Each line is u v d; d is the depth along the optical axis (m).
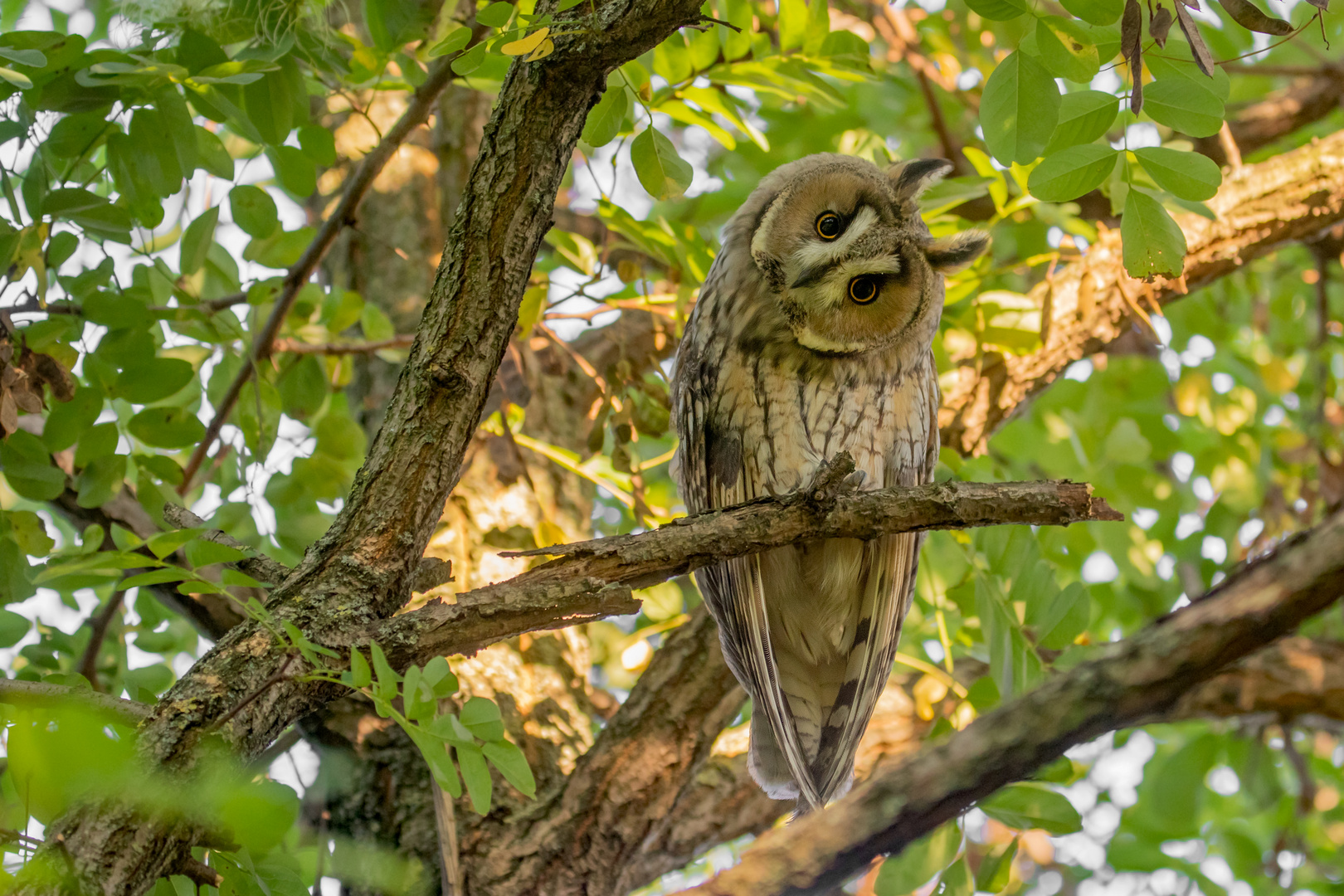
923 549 9.13
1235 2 4.48
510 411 8.62
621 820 7.60
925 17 12.48
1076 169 5.33
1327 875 11.64
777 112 12.93
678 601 9.06
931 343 8.34
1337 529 4.11
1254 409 12.10
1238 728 10.00
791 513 5.30
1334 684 7.49
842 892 4.89
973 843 7.40
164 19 6.17
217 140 6.50
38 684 4.21
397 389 5.01
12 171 6.06
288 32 6.19
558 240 8.50
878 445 8.27
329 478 7.81
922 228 8.11
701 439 8.24
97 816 3.87
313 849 6.41
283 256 7.52
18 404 5.99
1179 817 9.93
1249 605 4.12
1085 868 11.24
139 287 6.94
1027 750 4.07
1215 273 9.55
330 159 6.82
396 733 8.05
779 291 8.03
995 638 7.59
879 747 9.06
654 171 5.93
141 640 7.96
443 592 8.69
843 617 8.21
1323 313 11.88
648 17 4.57
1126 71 5.25
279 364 8.13
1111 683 4.09
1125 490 11.34
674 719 7.84
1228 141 9.80
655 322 9.94
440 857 7.54
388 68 7.98
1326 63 11.51
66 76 5.84
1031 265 9.61
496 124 4.86
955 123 13.01
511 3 5.96
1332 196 9.56
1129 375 12.25
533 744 8.28
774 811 8.61
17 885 3.64
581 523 9.90
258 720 4.25
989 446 11.66
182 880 4.49
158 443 6.81
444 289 4.91
